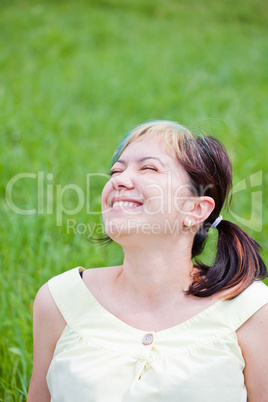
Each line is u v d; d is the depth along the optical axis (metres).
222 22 11.68
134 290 1.96
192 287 1.91
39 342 2.08
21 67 8.01
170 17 11.43
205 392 1.71
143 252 1.90
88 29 9.73
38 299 2.07
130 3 11.76
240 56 9.02
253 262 1.97
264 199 4.75
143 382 1.75
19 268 3.60
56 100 6.78
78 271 2.10
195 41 9.73
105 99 6.88
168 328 1.85
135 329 1.87
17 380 2.78
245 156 5.26
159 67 8.13
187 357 1.77
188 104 6.75
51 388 1.90
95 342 1.87
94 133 5.87
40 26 9.83
